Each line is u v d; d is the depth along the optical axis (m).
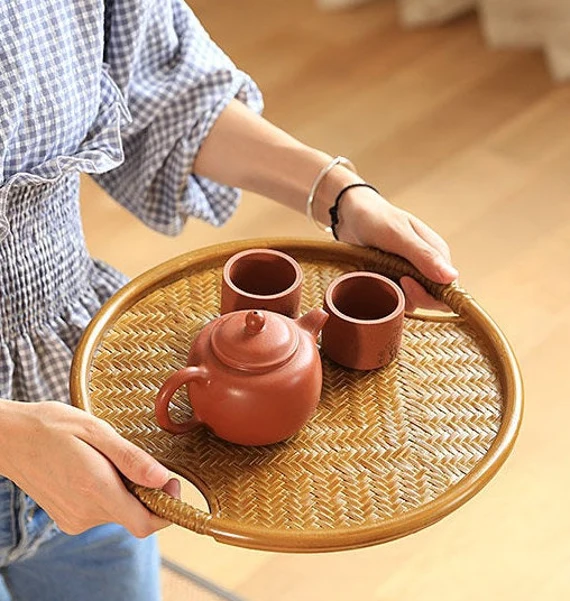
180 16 1.14
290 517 0.82
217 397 0.85
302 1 3.04
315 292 1.02
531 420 1.91
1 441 0.83
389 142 2.54
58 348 1.05
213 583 1.56
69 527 0.87
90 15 0.97
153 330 0.97
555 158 2.50
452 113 2.63
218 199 1.21
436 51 2.83
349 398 0.93
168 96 1.10
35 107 0.94
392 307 0.95
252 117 1.13
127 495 0.81
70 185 1.04
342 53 2.83
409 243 1.01
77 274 1.08
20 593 1.21
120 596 1.22
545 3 2.72
